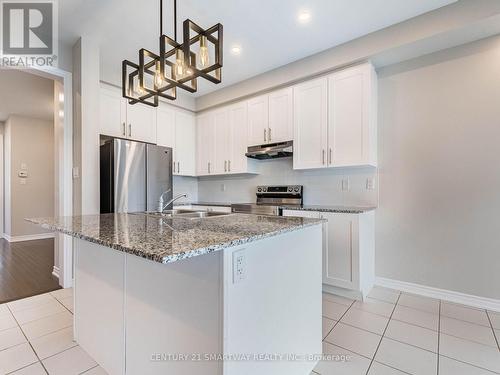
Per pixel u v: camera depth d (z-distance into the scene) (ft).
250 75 11.60
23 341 5.96
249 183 13.28
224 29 8.29
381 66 9.30
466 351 5.56
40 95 13.65
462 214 7.92
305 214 9.04
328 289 8.75
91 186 8.80
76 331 5.91
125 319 4.57
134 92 6.52
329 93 9.53
